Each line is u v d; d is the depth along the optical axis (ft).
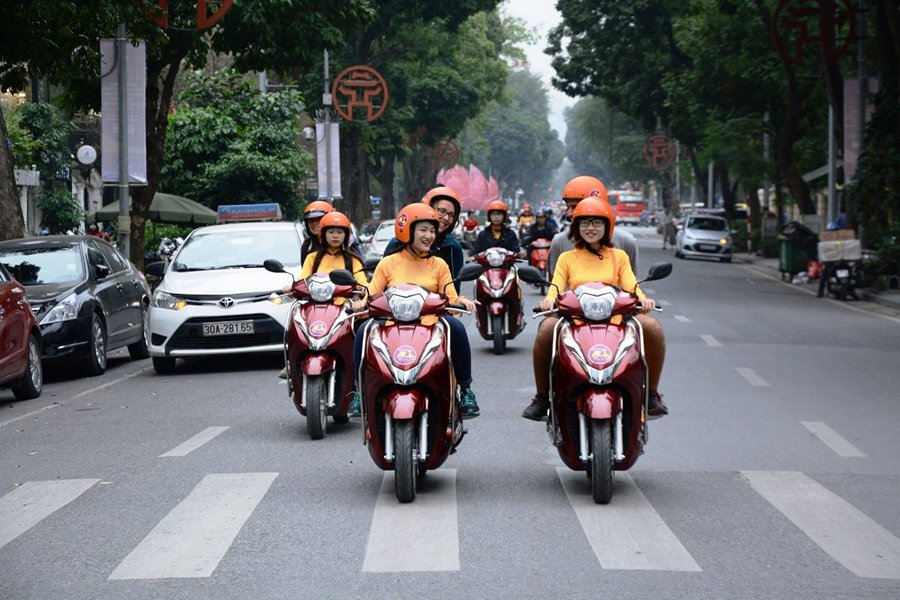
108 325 53.42
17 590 19.26
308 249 39.55
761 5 113.09
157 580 19.58
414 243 26.18
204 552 21.22
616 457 24.43
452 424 25.40
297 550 21.31
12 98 130.72
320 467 29.01
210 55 172.76
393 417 24.39
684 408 38.11
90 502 25.77
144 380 49.26
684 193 412.98
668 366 48.98
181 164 118.62
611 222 25.72
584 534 22.21
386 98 144.97
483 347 56.03
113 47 71.87
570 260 26.16
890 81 97.25
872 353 55.11
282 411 38.70
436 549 21.15
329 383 33.30
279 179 118.52
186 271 52.01
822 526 22.91
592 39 172.76
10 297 44.04
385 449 25.54
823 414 37.11
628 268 26.21
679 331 63.82
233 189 118.93
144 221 80.64
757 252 168.04
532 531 22.44
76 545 22.09
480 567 20.04
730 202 193.67
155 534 22.65
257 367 51.78
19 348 44.04
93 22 57.36
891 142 98.12
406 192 261.03
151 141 79.25
